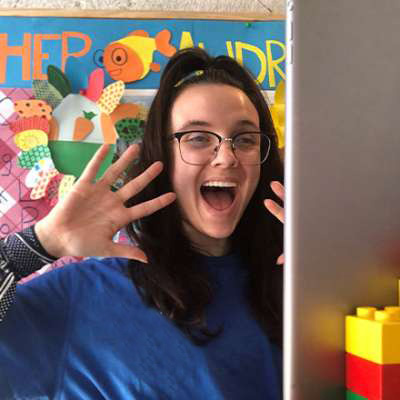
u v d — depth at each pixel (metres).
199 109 0.87
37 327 0.78
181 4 1.63
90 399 0.77
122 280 0.85
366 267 0.26
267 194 0.96
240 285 0.89
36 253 0.67
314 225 0.26
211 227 0.88
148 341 0.79
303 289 0.26
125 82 1.61
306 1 0.25
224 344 0.80
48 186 1.57
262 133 0.90
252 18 1.63
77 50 1.60
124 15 1.61
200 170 0.87
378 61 0.26
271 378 0.80
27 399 0.75
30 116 1.58
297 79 0.25
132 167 0.98
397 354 0.25
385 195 0.26
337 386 0.26
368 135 0.26
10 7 1.59
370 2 0.26
